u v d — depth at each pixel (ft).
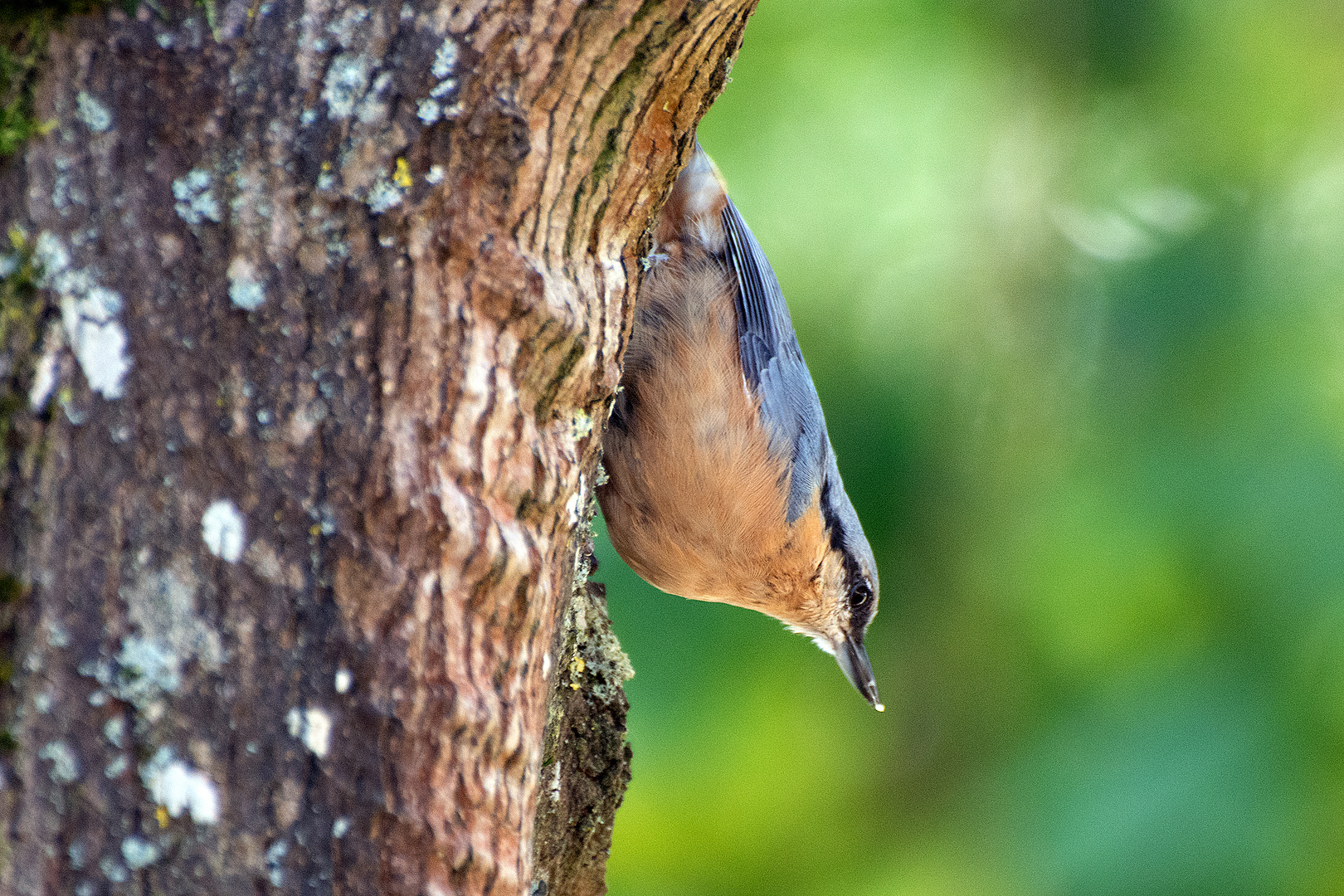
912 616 33.35
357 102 10.72
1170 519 30.07
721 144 31.50
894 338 32.07
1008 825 31.73
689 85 13.01
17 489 9.77
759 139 31.55
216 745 9.90
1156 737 29.27
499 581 11.35
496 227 11.53
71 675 9.66
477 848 11.10
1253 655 29.09
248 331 10.34
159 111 10.25
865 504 32.45
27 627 9.64
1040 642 33.27
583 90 11.98
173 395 10.09
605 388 13.20
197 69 10.31
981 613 32.99
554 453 12.10
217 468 10.16
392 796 10.52
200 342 10.21
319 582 10.38
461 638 11.10
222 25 10.39
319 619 10.35
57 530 9.75
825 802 35.06
